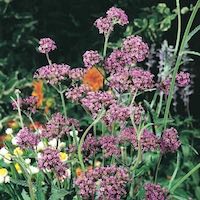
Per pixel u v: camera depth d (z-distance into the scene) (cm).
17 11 754
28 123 692
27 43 755
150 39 722
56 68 361
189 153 578
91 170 311
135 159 367
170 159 552
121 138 346
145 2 727
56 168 321
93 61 359
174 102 651
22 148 349
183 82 372
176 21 727
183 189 541
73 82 364
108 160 423
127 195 348
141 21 717
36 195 357
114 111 330
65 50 765
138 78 335
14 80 732
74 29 758
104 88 371
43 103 705
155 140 344
